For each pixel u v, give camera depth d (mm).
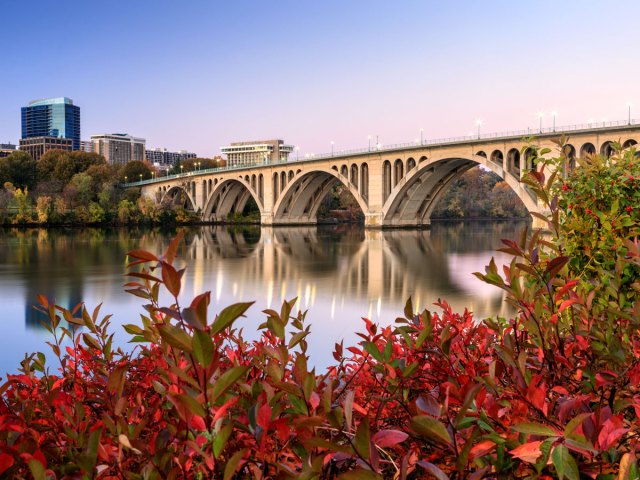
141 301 27609
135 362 2799
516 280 2139
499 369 2283
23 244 64062
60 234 83750
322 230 97875
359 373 2736
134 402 2219
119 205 112062
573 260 4938
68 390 2686
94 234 85562
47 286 33375
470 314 3400
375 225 80250
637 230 4207
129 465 1841
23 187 134500
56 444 1986
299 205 104312
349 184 83625
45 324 2857
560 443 1245
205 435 1370
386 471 1905
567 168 5938
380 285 34406
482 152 62375
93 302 27422
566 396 1882
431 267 42844
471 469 1694
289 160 97750
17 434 1771
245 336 10438
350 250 57531
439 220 139000
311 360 10047
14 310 25656
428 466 1251
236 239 75938
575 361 2367
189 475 1580
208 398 1351
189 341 1278
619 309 2594
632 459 1226
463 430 1696
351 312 25359
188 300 27234
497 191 153375
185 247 62812
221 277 38594
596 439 1368
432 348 2656
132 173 161750
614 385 1949
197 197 126750
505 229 100938
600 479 1395
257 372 2379
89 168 142125
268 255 53344
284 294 31531
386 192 79375
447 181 77562
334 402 1973
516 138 57344
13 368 16438
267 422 1377
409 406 2025
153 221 112938
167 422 1777
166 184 137250
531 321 2203
